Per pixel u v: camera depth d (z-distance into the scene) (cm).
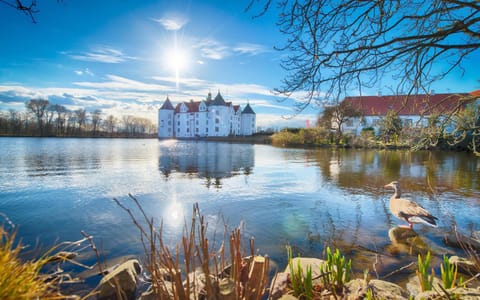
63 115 7469
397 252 471
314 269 346
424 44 315
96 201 791
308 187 1053
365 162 1997
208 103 8088
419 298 242
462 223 632
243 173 1398
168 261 192
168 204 777
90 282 359
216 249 470
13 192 894
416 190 1016
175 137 8719
